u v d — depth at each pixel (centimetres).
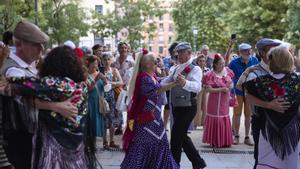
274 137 447
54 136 344
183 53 614
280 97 441
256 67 515
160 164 546
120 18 3269
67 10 2527
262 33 2797
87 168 366
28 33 365
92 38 3700
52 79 341
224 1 3344
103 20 3209
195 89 582
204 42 3878
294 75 448
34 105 341
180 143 621
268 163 453
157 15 3397
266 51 503
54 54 347
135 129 548
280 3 2703
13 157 358
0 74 370
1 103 343
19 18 1788
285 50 445
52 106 339
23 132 359
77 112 349
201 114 959
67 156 345
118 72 871
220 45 3803
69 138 348
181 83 564
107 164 704
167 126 1012
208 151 805
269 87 444
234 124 873
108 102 816
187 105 614
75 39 2628
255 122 478
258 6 2783
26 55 373
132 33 3303
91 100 721
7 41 525
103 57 852
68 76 347
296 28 2414
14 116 344
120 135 942
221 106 820
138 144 544
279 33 2789
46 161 341
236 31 2900
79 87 353
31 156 359
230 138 830
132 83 551
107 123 816
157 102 550
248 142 859
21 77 342
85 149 366
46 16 2358
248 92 459
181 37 4478
